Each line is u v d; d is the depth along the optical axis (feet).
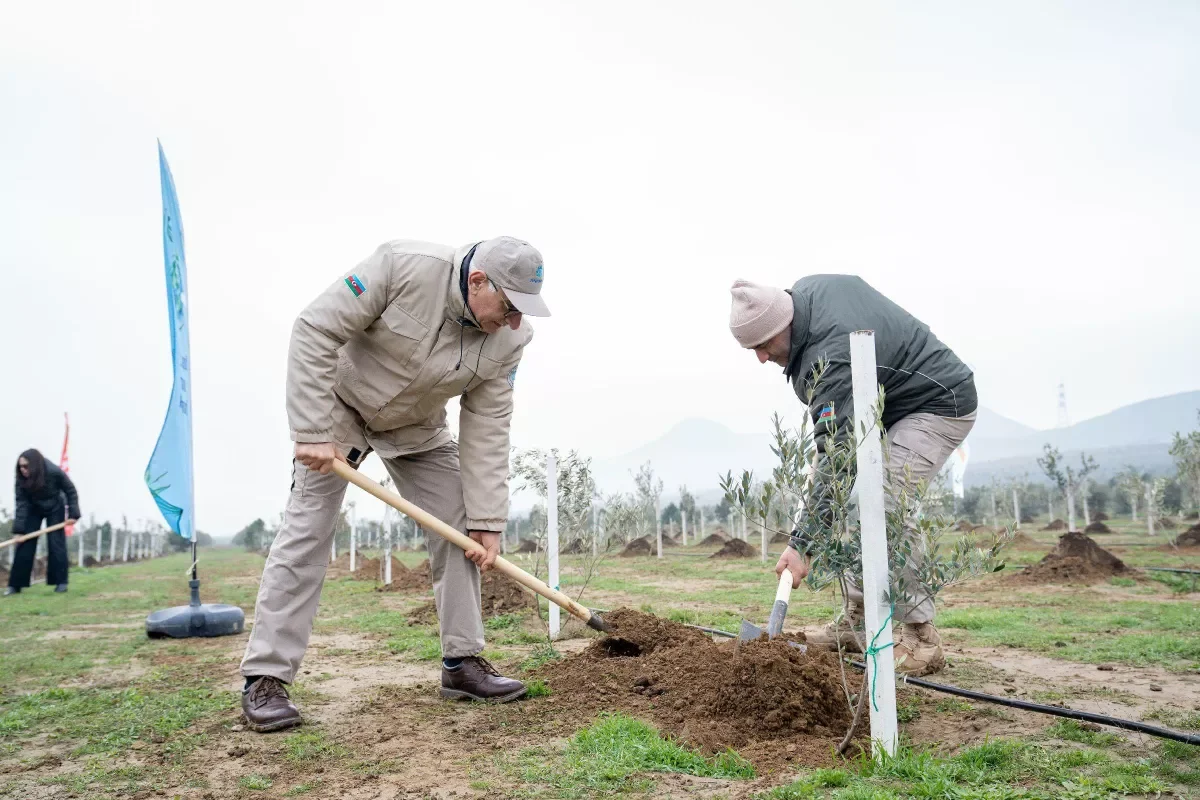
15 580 46.06
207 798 9.87
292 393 12.66
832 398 12.87
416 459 14.66
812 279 14.32
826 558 10.22
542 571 26.35
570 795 9.41
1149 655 17.26
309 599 13.52
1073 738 11.12
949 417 14.75
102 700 15.71
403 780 10.21
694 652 14.29
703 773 10.02
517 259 12.44
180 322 26.50
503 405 14.40
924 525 9.98
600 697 13.50
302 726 13.07
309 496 13.48
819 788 9.23
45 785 10.64
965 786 9.14
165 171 26.37
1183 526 73.20
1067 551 36.70
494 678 14.32
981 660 17.08
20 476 46.44
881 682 9.95
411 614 26.96
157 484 25.53
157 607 36.86
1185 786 9.18
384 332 12.98
